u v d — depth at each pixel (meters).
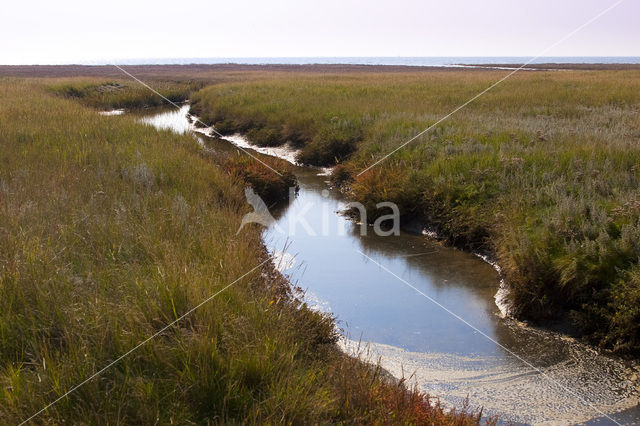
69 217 7.68
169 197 9.38
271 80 40.62
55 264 5.77
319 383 4.61
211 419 3.91
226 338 4.70
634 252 6.82
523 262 7.49
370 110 20.27
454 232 10.16
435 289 8.11
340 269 8.82
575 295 6.95
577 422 4.98
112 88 41.50
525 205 9.15
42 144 13.69
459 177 11.12
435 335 6.66
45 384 3.91
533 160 11.07
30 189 8.84
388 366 5.88
